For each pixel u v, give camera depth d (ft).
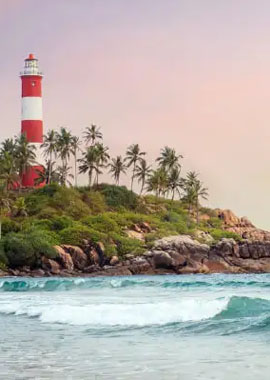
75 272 469.16
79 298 200.44
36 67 617.21
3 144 633.61
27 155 611.47
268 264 547.90
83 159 637.30
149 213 631.97
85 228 505.25
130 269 486.38
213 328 118.42
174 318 131.54
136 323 128.06
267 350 93.61
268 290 250.16
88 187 638.94
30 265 458.91
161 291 248.11
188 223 631.15
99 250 488.02
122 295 219.61
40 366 83.71
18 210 550.36
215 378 75.05
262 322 120.98
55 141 638.12
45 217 544.62
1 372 79.82
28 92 615.16
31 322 135.54
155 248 511.40
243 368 80.33
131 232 547.49
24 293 248.32
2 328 126.52
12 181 562.66
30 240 464.65
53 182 604.90
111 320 131.85
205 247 531.09
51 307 145.79
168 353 93.09
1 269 449.48
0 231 481.87
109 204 619.26
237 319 126.62
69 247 478.18
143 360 87.51
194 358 88.38
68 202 578.25
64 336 113.29
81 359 88.89
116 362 86.22
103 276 469.57
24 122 618.44
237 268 534.37
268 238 618.03
